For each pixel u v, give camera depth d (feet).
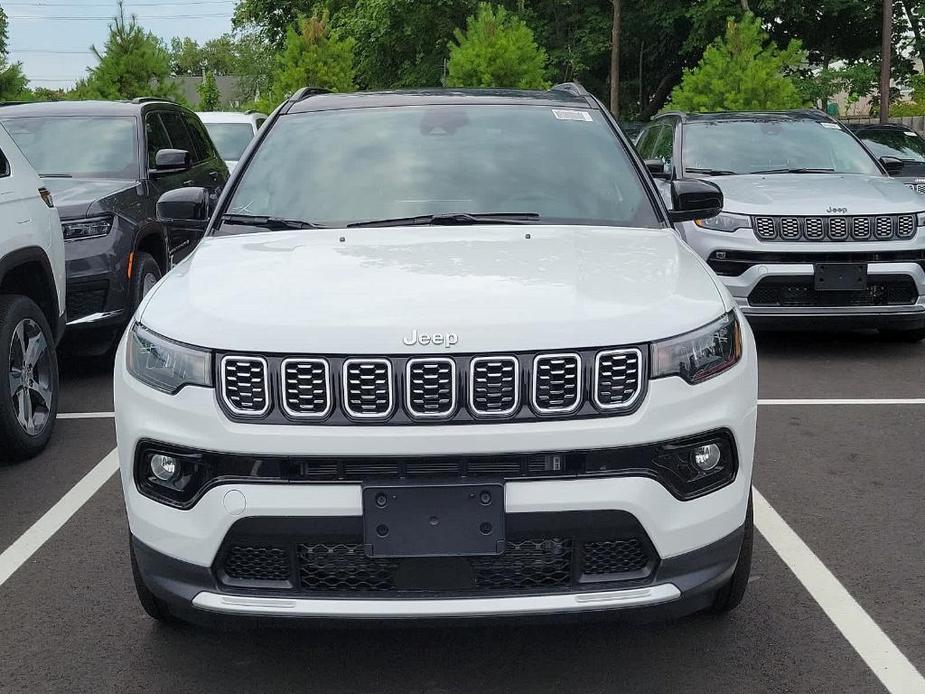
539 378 9.77
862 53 104.63
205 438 9.88
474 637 11.85
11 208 18.52
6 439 18.25
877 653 11.34
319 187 14.24
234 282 11.27
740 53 66.59
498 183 14.24
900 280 25.68
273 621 9.80
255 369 9.89
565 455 9.66
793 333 30.55
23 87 109.50
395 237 12.85
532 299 10.39
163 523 10.16
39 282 19.72
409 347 9.72
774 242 25.68
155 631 12.12
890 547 14.34
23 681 11.01
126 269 25.49
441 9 118.11
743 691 10.60
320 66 103.30
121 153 29.37
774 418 21.06
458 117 15.52
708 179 29.32
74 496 16.94
